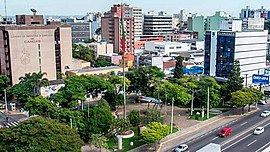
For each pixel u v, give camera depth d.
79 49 178.00
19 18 126.88
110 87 94.31
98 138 65.25
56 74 127.19
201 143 73.56
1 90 105.56
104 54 188.75
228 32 129.88
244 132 81.38
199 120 90.31
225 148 70.69
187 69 148.38
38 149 50.28
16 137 51.19
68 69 138.88
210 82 97.69
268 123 88.94
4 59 113.06
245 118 93.62
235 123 88.81
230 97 101.69
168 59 176.62
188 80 101.00
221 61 134.50
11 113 95.62
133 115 83.38
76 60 150.88
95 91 96.56
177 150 67.75
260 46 137.38
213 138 76.94
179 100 89.38
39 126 53.53
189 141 74.75
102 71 135.75
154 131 67.69
